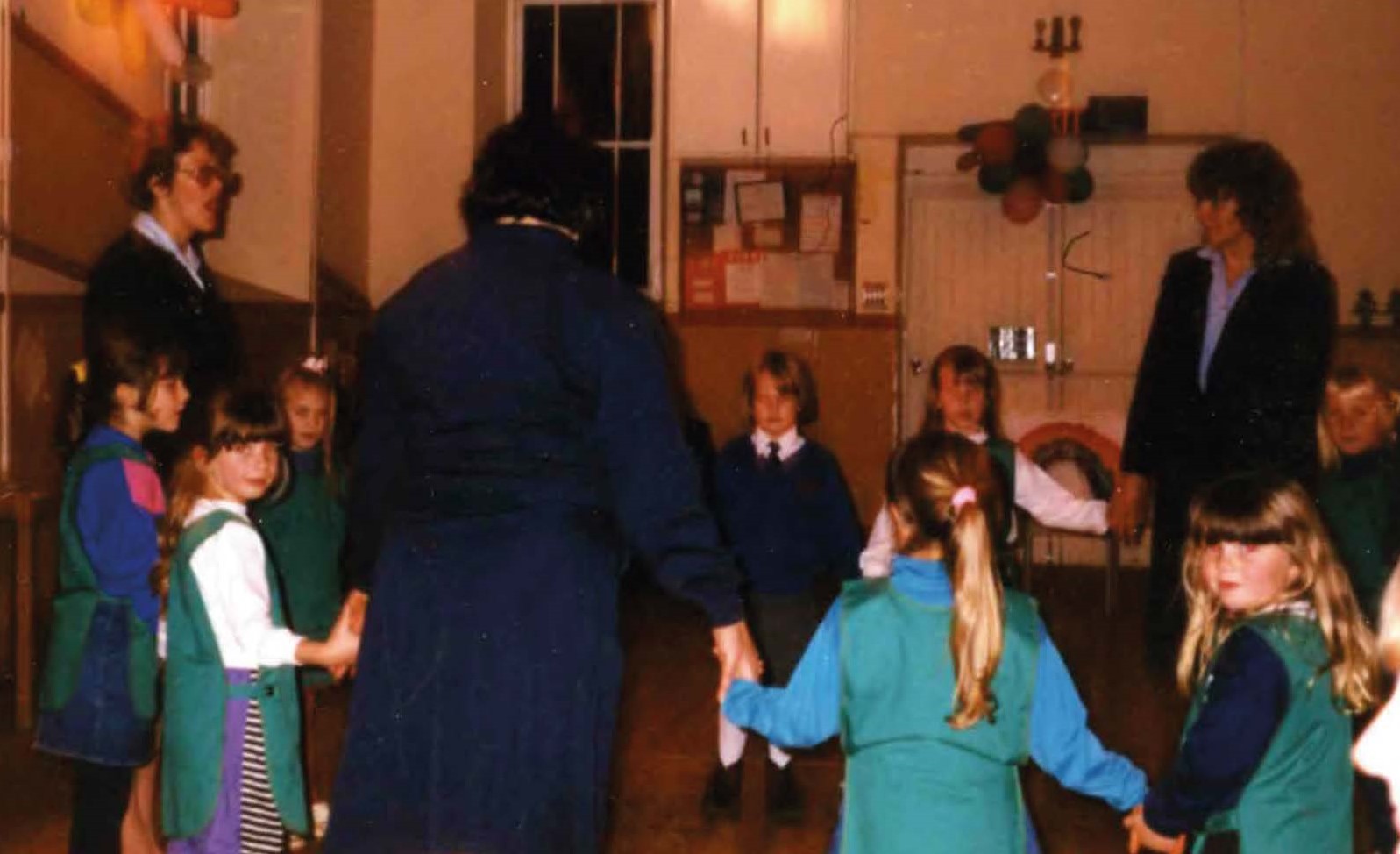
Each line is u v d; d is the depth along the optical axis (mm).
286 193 8719
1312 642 2551
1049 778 4992
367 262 10164
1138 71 10461
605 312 2443
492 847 2291
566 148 2568
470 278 2490
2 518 5570
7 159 5652
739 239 10617
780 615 4352
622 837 4371
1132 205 10508
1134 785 2621
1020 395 10594
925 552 2615
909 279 10664
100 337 4031
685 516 2404
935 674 2529
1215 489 2678
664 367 2465
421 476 2430
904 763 2512
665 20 10805
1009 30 10539
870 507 10477
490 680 2320
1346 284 10273
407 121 10195
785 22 10656
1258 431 4180
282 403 4102
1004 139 10031
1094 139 10461
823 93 10625
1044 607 8852
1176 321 4391
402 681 2350
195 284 4855
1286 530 2580
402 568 2389
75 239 6418
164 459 4184
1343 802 2564
